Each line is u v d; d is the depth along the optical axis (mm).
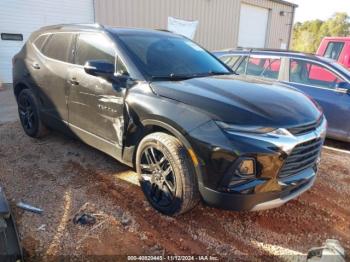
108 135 3449
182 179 2701
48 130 4852
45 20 10430
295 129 2582
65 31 4113
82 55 3750
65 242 2600
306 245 2707
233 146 2436
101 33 3617
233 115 2541
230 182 2494
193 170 2703
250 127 2469
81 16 11086
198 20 14898
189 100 2740
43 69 4262
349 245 2727
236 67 6309
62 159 4164
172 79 3215
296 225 2977
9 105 7430
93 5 11219
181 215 3012
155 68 3297
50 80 4148
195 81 3158
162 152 2836
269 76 5875
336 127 5148
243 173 2467
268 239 2760
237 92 2904
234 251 2602
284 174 2605
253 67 6109
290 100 2941
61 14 10672
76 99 3754
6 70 10242
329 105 5133
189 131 2596
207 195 2627
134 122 3062
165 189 2920
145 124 2955
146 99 2955
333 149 5176
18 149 4492
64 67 3922
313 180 2959
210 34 15805
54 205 3104
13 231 2230
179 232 2791
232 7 16422
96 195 3305
